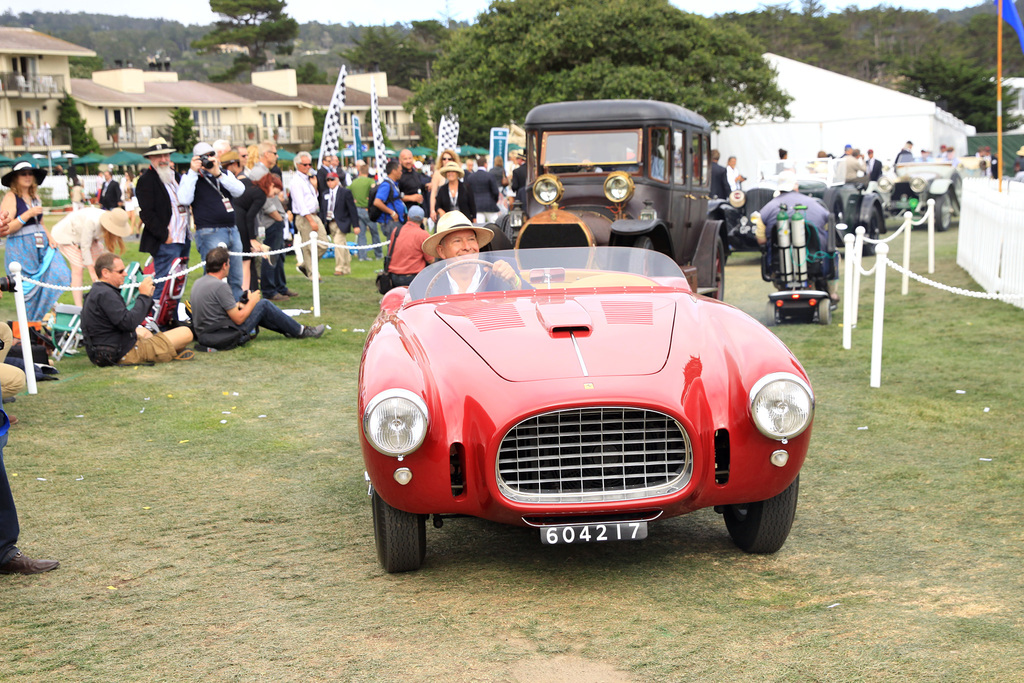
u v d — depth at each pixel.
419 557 4.14
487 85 29.45
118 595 4.00
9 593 4.03
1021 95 67.94
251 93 79.62
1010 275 11.30
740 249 16.42
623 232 8.83
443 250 6.06
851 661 3.24
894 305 11.62
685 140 10.48
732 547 4.45
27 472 5.73
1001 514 4.69
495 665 3.32
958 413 6.59
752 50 29.66
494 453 3.73
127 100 68.62
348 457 6.07
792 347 9.15
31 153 59.09
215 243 10.48
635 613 3.72
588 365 3.91
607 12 27.86
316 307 11.46
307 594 4.00
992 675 3.10
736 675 3.18
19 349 7.84
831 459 5.70
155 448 6.25
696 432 3.77
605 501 3.73
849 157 19.47
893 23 133.50
